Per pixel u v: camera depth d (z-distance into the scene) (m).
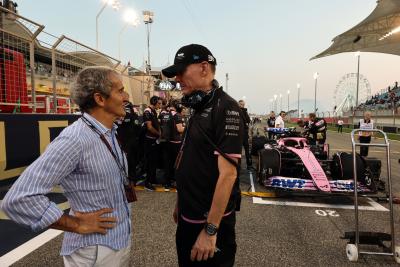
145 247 3.36
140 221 4.15
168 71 1.60
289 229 3.99
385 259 3.20
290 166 6.55
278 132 10.43
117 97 1.49
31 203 1.19
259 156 5.90
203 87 1.60
